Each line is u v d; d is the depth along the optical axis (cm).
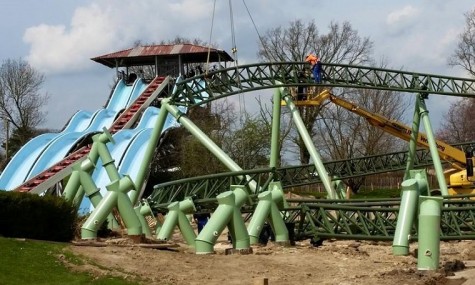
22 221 2205
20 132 9894
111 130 7300
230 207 2395
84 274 1769
